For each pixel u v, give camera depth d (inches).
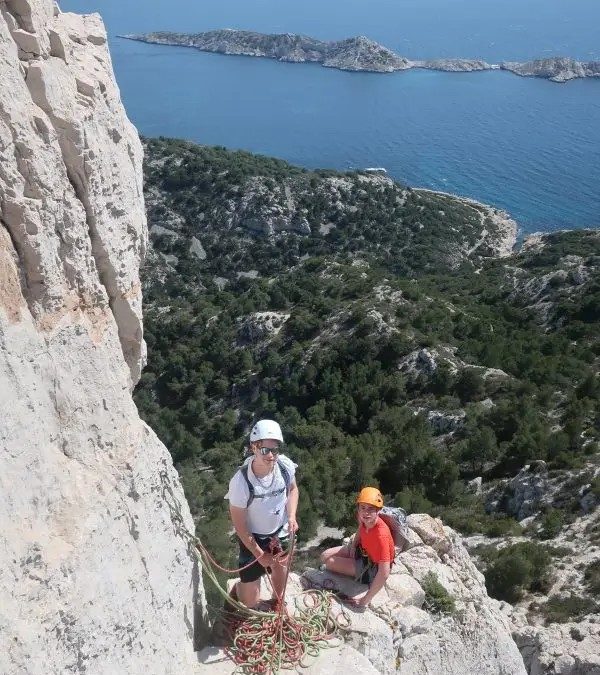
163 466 267.3
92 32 255.3
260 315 3184.1
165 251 5408.5
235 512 272.8
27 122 201.6
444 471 1711.4
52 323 209.8
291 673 274.5
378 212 5762.8
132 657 223.9
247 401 2834.6
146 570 239.3
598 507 1382.9
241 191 5570.9
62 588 194.9
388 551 331.0
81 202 227.3
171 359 3038.9
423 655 352.2
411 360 2519.7
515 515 1541.6
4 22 201.2
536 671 687.7
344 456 1850.4
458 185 7765.8
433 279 4256.9
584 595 1063.6
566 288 3390.7
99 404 230.8
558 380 2178.9
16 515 187.0
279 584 290.8
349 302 3093.0
